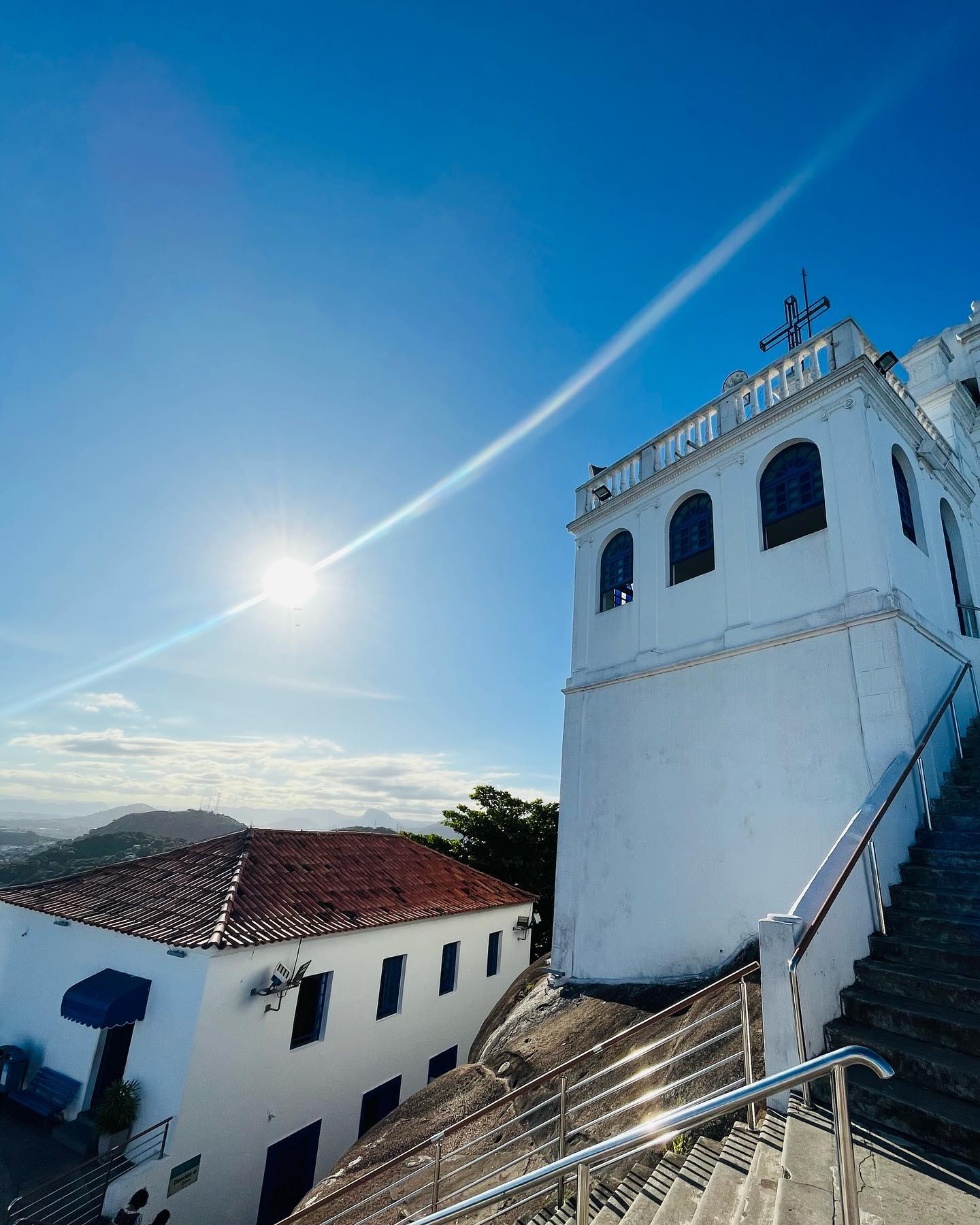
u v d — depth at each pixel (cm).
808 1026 439
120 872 1539
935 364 1304
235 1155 1052
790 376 1065
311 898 1412
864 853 582
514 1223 530
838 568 855
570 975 1044
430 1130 798
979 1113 371
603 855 1056
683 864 929
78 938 1274
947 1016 437
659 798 994
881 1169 350
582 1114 656
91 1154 1014
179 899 1298
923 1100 389
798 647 869
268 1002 1143
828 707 818
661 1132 302
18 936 1387
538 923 2205
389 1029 1400
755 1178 354
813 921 460
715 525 1048
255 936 1139
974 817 673
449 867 2031
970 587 1034
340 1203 730
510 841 2544
